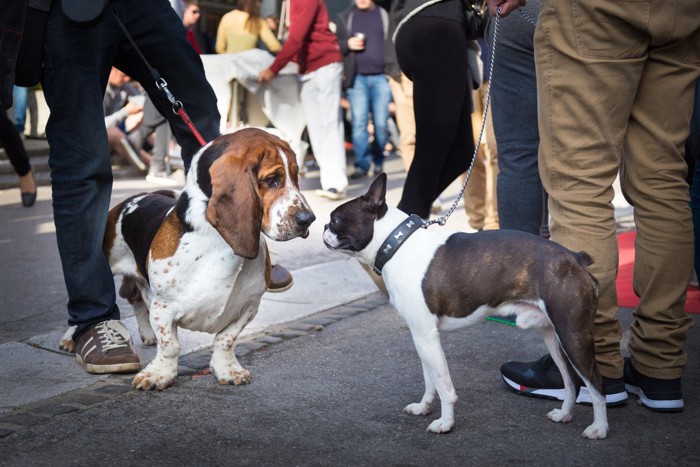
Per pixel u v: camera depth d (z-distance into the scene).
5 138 8.95
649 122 3.47
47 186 10.84
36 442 3.17
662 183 3.48
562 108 3.42
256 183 3.46
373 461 3.03
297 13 9.52
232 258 3.61
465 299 3.21
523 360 4.20
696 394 3.71
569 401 3.38
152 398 3.66
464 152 5.39
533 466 2.99
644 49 3.33
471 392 3.77
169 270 3.64
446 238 3.30
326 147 9.73
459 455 3.08
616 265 3.46
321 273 6.07
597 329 3.48
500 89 4.71
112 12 4.12
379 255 3.31
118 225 4.20
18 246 7.39
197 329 3.82
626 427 3.35
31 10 3.98
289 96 10.76
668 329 3.47
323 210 9.02
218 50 11.27
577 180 3.44
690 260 3.48
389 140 14.52
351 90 11.59
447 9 4.97
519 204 4.79
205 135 4.53
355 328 4.82
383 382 3.91
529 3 4.48
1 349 4.34
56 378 3.92
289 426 3.36
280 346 4.47
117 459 3.03
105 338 4.03
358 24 11.44
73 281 4.16
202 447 3.14
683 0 3.27
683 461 3.03
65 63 4.03
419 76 5.06
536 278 3.14
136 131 11.90
